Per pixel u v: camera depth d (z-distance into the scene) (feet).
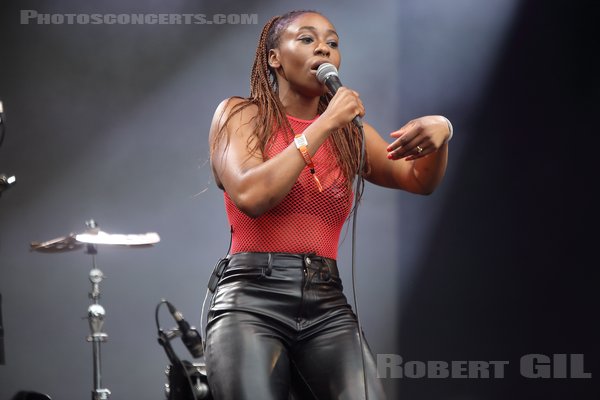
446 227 25.62
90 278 19.15
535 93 25.03
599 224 24.31
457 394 25.27
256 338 8.86
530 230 25.14
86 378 23.50
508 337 25.20
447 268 25.62
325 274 9.34
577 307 24.50
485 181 25.49
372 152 10.41
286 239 9.31
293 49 9.61
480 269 25.48
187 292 24.40
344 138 9.93
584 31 24.35
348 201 9.78
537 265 25.03
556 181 24.86
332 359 9.02
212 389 8.85
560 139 24.81
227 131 9.35
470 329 25.44
